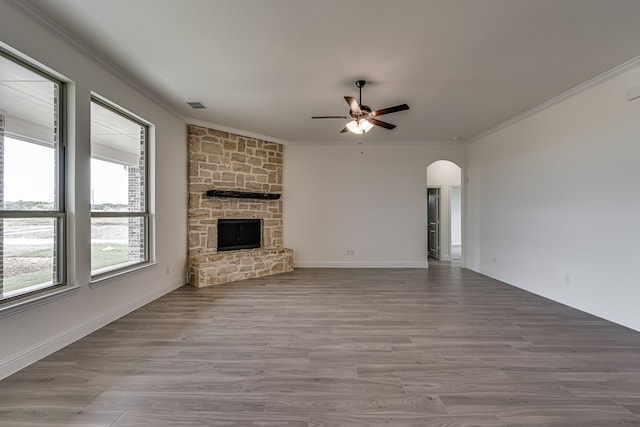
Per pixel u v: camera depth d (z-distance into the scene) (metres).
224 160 5.68
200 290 4.78
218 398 2.00
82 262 2.92
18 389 2.07
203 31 2.68
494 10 2.38
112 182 3.67
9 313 2.21
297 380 2.22
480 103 4.37
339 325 3.30
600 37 2.74
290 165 6.78
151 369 2.36
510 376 2.28
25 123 2.52
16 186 2.44
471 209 6.56
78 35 2.75
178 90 3.97
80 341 2.84
